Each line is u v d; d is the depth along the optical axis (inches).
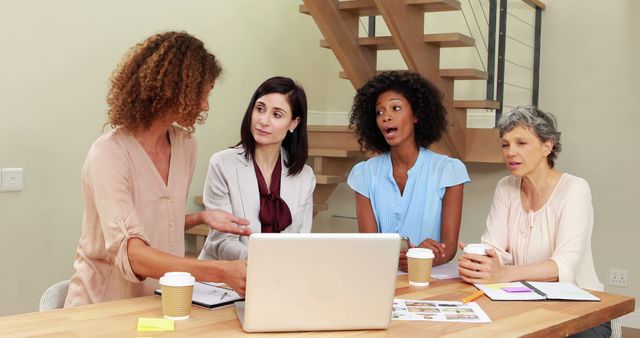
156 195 77.7
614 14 167.3
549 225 91.0
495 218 96.5
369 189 109.3
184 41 72.0
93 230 75.0
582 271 90.0
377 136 112.8
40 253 138.6
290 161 99.0
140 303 67.3
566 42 174.1
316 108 211.9
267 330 59.1
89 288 75.8
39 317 61.4
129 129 74.4
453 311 68.1
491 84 169.3
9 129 132.1
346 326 60.6
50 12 138.2
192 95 70.8
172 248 80.4
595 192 170.2
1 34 130.1
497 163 184.2
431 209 105.9
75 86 143.7
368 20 204.1
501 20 168.6
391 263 60.0
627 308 75.0
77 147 144.6
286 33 197.6
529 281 81.7
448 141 167.6
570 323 66.2
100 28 148.1
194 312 64.9
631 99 165.3
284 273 58.1
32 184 136.4
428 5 155.3
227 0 178.1
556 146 93.6
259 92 95.7
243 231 80.7
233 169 96.7
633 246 165.3
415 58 157.0
